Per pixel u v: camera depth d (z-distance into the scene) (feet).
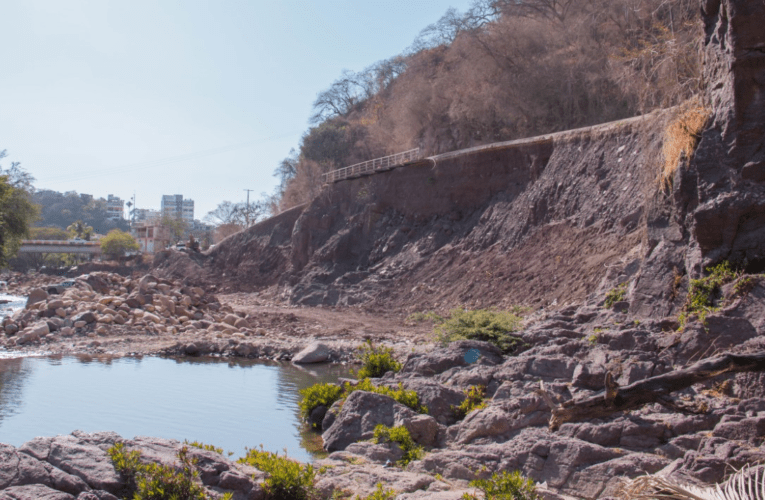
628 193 87.35
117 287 112.78
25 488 18.42
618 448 27.07
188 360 69.51
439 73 189.37
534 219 105.91
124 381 54.75
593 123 134.51
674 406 11.61
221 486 21.88
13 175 171.12
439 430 33.14
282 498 22.82
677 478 22.22
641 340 36.52
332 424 35.60
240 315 104.73
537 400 31.99
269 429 39.22
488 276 103.09
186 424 39.96
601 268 80.12
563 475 26.11
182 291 109.70
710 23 44.39
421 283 118.52
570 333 43.78
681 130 44.45
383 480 25.44
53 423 39.50
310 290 139.74
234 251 209.05
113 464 20.70
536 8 169.68
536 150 116.37
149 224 414.00
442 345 50.03
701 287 38.37
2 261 166.50
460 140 164.25
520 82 148.25
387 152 199.52
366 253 149.69
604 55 133.90
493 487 22.36
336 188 171.42
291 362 69.87
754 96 38.37
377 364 50.75
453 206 135.54
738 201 37.86
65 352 71.97
